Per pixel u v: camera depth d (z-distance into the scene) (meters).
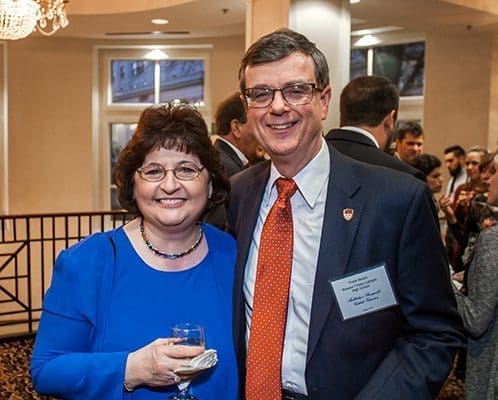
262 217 1.56
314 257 1.43
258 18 4.99
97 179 8.52
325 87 1.44
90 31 7.48
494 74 6.36
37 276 8.14
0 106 8.09
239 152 3.02
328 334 1.38
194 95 8.37
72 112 8.23
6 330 6.97
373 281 1.38
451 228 3.95
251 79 1.40
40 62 8.11
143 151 1.44
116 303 1.44
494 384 1.95
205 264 1.54
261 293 1.46
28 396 3.73
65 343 1.40
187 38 8.00
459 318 1.44
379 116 2.23
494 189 2.35
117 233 1.53
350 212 1.41
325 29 4.67
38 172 8.24
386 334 1.41
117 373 1.33
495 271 1.96
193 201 1.46
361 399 1.32
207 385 1.44
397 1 5.03
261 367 1.44
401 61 7.28
